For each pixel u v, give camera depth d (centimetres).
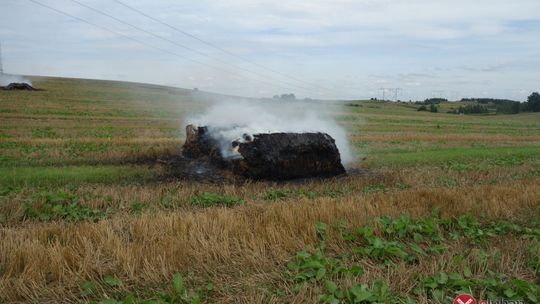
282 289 508
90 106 4556
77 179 1127
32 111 3562
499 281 531
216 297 493
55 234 651
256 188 1125
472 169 1491
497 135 3428
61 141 1850
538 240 681
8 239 629
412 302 468
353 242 654
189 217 716
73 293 499
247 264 570
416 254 604
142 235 661
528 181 1188
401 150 2016
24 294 485
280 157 1241
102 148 1697
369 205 815
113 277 528
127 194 985
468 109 11856
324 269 525
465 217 757
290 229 673
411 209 819
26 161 1359
